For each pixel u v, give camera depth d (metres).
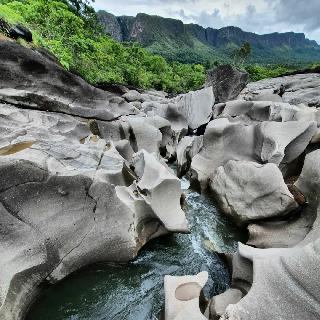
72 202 8.13
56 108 14.20
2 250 6.93
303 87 28.33
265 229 10.09
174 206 10.03
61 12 28.00
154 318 7.47
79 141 12.38
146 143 16.22
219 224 11.43
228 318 5.68
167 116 23.02
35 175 7.54
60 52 23.28
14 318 6.55
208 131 14.38
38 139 9.92
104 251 8.48
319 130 13.01
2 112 11.23
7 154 8.29
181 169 16.05
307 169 10.13
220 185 12.41
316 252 5.75
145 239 9.51
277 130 12.77
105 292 8.16
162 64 76.19
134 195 9.52
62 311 7.52
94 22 52.25
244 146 13.73
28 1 24.97
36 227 7.52
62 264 7.80
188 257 9.59
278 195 10.01
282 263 6.12
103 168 9.52
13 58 13.36
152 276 8.77
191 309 6.18
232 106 20.25
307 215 9.59
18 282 6.85
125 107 19.25
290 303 5.52
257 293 5.94
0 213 7.11
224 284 8.58
